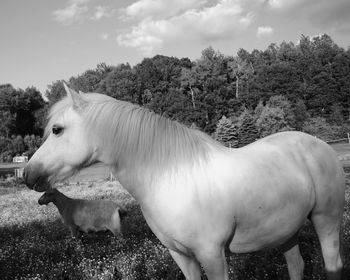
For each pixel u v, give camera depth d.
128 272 4.71
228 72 72.94
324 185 3.34
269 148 3.28
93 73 90.69
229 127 49.00
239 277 4.21
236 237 2.95
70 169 2.85
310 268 4.30
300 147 3.39
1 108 68.81
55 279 4.82
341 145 34.38
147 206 2.89
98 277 4.70
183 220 2.74
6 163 45.94
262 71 69.19
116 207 6.93
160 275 4.64
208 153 2.96
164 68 75.62
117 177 2.99
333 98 62.34
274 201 2.96
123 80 73.06
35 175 2.77
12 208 11.46
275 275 4.32
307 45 88.50
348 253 4.38
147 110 3.02
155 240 6.14
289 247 3.58
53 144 2.81
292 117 52.69
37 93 74.88
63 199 7.10
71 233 7.16
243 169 2.94
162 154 2.86
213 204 2.76
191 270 3.06
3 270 5.34
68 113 2.85
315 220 3.45
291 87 63.72
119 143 2.85
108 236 6.95
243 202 2.85
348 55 67.44
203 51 74.50
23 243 6.50
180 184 2.78
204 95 66.50
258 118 51.69
